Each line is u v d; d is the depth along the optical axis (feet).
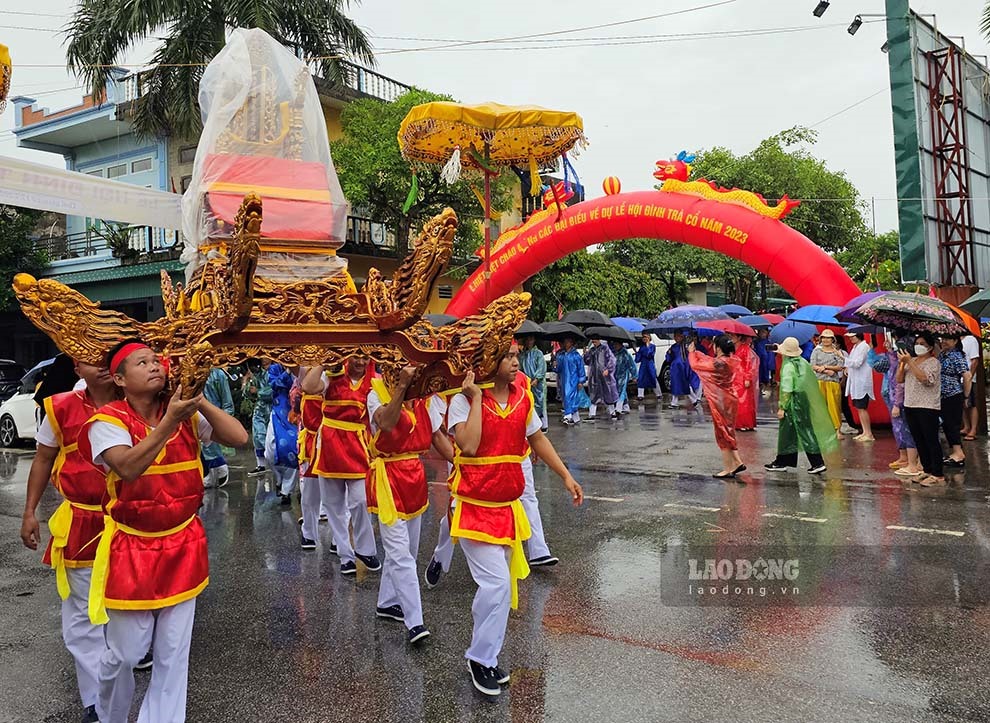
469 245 71.61
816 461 31.91
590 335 56.95
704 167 94.94
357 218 67.21
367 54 54.65
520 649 14.93
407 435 16.11
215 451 31.53
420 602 16.06
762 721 12.01
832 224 102.68
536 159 35.63
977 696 12.67
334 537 20.53
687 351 65.21
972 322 37.40
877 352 43.88
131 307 66.69
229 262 12.67
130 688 10.79
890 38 43.37
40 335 74.23
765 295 122.21
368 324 14.64
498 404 13.62
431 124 32.32
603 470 34.42
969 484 29.27
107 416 10.43
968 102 48.96
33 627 16.79
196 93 51.01
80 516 12.44
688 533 23.04
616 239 48.42
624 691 13.11
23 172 26.66
